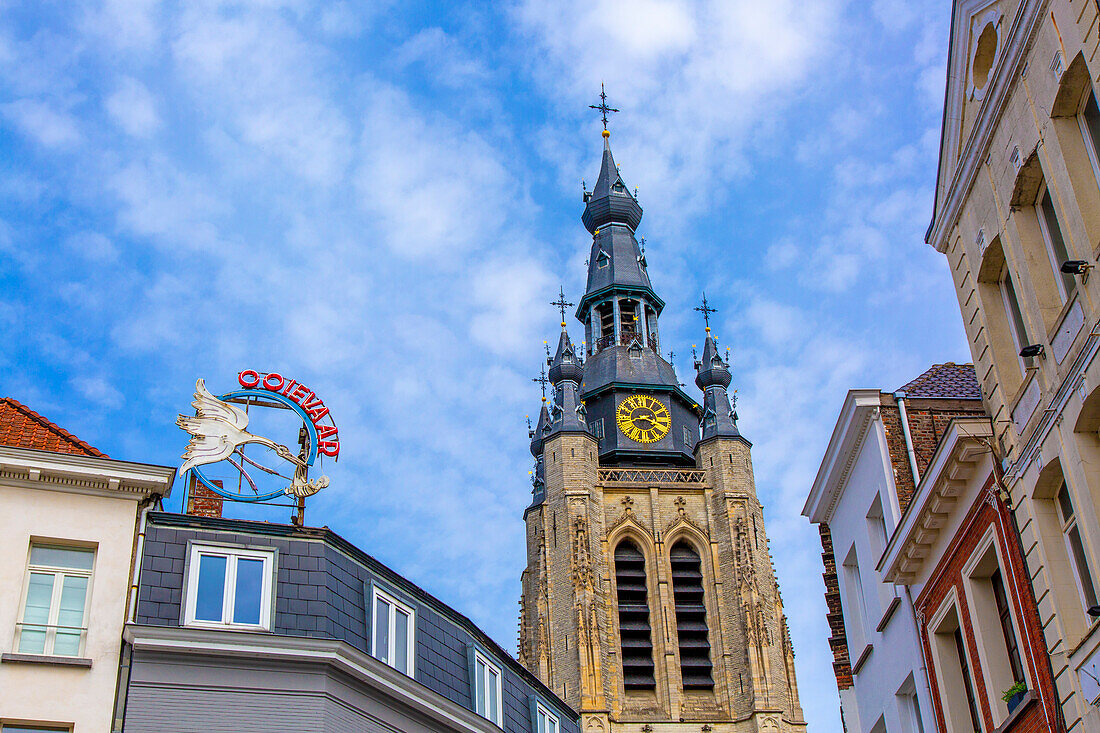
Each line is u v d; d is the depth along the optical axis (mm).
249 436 38781
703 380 131375
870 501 39969
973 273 31141
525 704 43406
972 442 30781
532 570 119812
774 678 112188
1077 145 26594
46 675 31266
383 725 34688
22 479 33125
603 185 148500
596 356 133750
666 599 116750
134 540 33531
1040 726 28266
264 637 33031
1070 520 27750
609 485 121938
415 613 38250
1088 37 25344
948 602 33562
